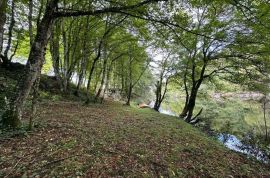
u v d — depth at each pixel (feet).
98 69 105.70
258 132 61.21
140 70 108.06
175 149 26.81
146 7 29.27
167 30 35.01
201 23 48.93
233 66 54.49
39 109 37.60
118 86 133.80
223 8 45.55
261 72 50.55
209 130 59.16
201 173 21.31
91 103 64.64
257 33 42.83
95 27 64.08
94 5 42.70
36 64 23.15
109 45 71.67
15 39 66.85
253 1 31.01
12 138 20.84
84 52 64.90
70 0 44.98
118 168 18.61
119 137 27.71
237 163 26.99
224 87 65.82
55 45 62.54
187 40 49.85
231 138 53.01
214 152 29.45
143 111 68.23
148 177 18.17
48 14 22.97
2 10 34.88
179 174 20.01
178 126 44.98
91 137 25.26
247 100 84.43
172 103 131.03
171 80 82.79
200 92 75.00
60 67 73.87
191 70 66.28
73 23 65.46
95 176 16.76
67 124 29.55
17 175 15.37
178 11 32.58
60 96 57.77
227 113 77.97
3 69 54.54
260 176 24.07
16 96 22.86
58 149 20.10
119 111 57.67
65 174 16.25
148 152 23.79
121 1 35.86
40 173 15.93
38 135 22.98
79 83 70.23
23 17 58.18
